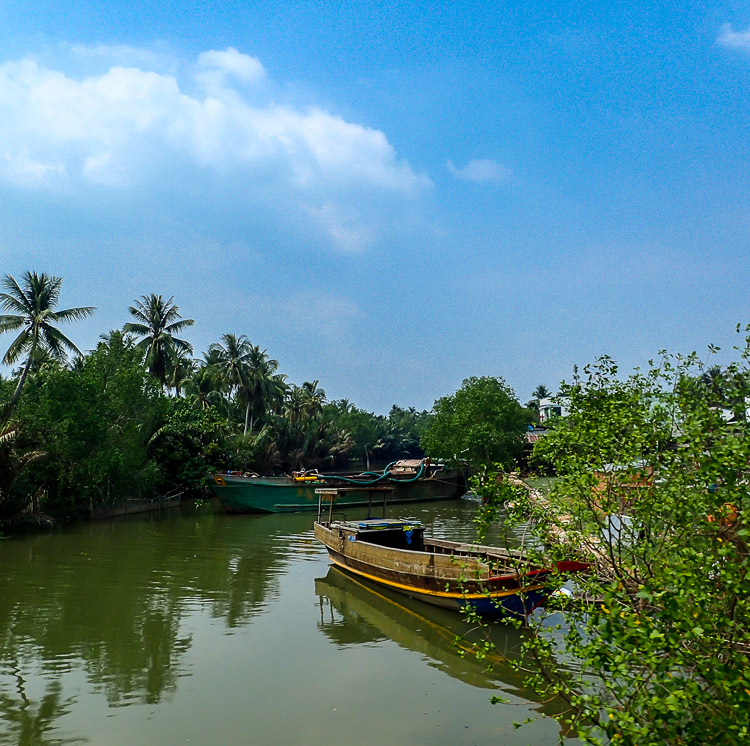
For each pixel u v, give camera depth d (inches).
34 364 1520.7
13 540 922.7
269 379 2517.2
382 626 479.8
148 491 1483.8
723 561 177.6
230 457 1777.8
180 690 355.6
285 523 1164.5
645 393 257.6
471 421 1510.8
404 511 1381.6
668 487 216.4
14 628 472.7
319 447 2896.2
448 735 300.4
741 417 209.6
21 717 321.4
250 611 525.0
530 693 344.8
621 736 169.0
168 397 1581.0
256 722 315.3
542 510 254.2
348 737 299.1
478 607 470.0
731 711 160.2
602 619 175.9
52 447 1139.9
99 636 454.3
